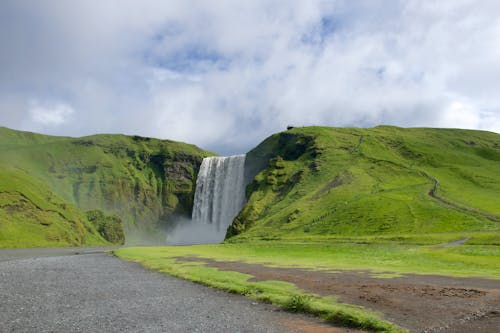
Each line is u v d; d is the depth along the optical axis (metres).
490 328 19.59
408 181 196.62
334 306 24.09
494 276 38.66
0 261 71.88
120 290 33.38
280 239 141.25
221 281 36.56
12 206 192.75
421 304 24.73
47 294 31.03
